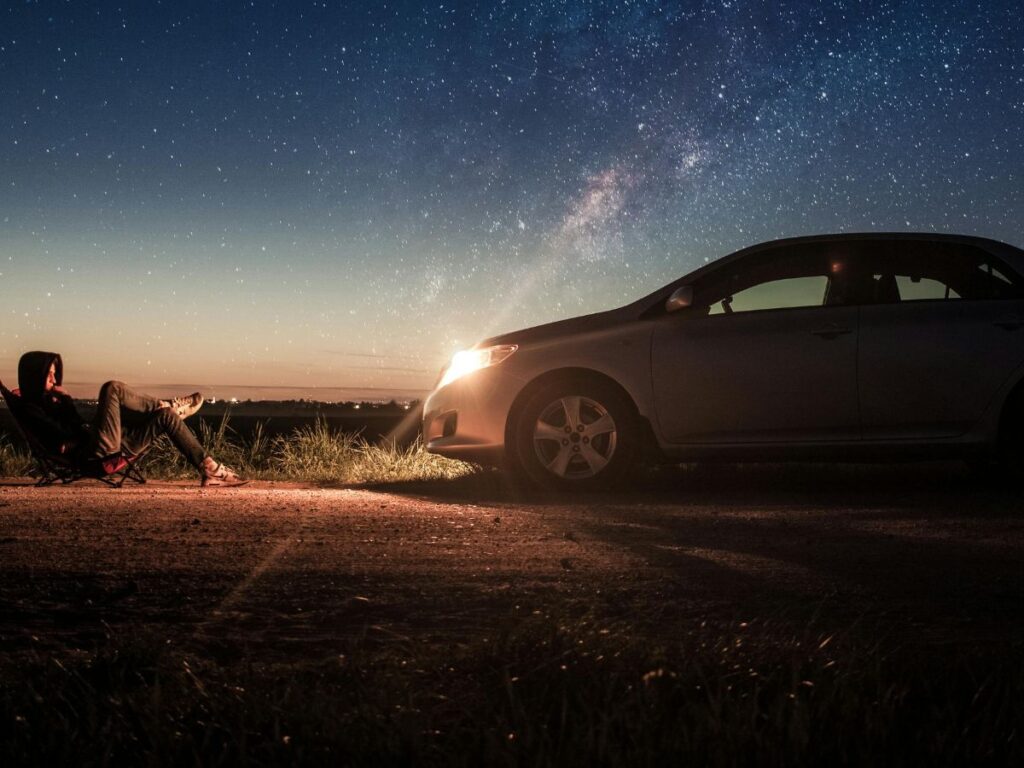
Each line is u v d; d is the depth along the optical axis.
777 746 2.36
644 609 3.85
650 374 7.62
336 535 5.48
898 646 3.27
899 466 9.25
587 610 3.79
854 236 7.63
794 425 7.43
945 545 5.13
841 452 7.38
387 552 4.97
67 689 2.82
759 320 7.54
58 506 6.67
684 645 3.17
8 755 2.40
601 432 7.73
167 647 3.17
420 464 10.52
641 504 6.96
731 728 2.40
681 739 2.38
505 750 2.36
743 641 3.18
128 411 8.29
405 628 3.61
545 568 4.58
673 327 7.67
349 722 2.51
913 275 7.46
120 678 2.90
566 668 2.82
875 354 7.29
